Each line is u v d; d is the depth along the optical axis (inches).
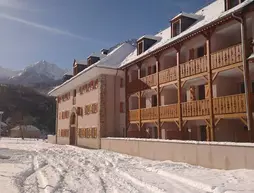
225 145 514.6
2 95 4202.8
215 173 473.1
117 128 1171.9
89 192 349.4
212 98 712.4
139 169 556.7
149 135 1072.8
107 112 1163.3
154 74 965.2
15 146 1443.2
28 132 3129.9
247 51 617.6
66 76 1737.2
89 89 1285.7
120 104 1192.8
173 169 528.1
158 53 935.0
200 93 863.7
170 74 886.4
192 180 401.7
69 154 939.3
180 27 876.6
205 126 837.2
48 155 917.2
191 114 786.2
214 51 755.4
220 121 731.4
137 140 826.8
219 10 804.0
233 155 497.4
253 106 603.8
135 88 1078.4
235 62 650.8
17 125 3262.8
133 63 1065.5
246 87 609.0
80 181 430.6
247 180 392.8
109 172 526.3
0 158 807.1
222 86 756.6
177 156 645.3
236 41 762.2
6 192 343.3
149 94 1086.4
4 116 3870.6
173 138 934.4
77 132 1412.4
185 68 818.8
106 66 1146.0
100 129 1141.7
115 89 1190.9
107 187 379.6
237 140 748.6
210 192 337.4
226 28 716.7
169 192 336.5
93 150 1064.2
